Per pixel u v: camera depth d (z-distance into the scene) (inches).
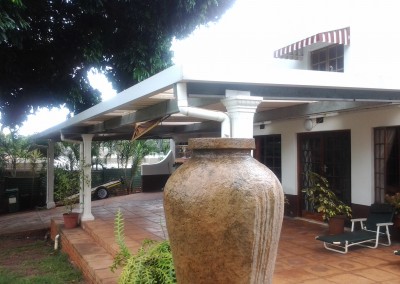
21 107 431.2
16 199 622.5
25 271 299.4
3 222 521.7
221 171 72.2
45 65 396.5
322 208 300.4
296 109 292.8
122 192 709.3
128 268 143.8
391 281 197.3
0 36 287.6
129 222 364.8
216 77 161.3
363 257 240.4
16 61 379.2
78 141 424.5
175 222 74.0
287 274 209.5
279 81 176.4
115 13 385.4
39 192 660.7
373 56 306.3
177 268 76.4
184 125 474.6
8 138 677.3
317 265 225.5
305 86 187.5
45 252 363.3
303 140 370.3
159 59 417.7
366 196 300.5
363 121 301.1
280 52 371.2
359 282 196.1
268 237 73.4
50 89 414.3
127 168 747.4
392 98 230.7
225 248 70.1
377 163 295.0
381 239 281.7
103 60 432.8
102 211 438.0
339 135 330.0
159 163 696.4
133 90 198.7
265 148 422.3
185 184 73.2
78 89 422.0
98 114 263.6
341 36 323.6
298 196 370.3
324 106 271.3
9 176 666.8
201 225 70.4
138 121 268.8
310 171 354.6
